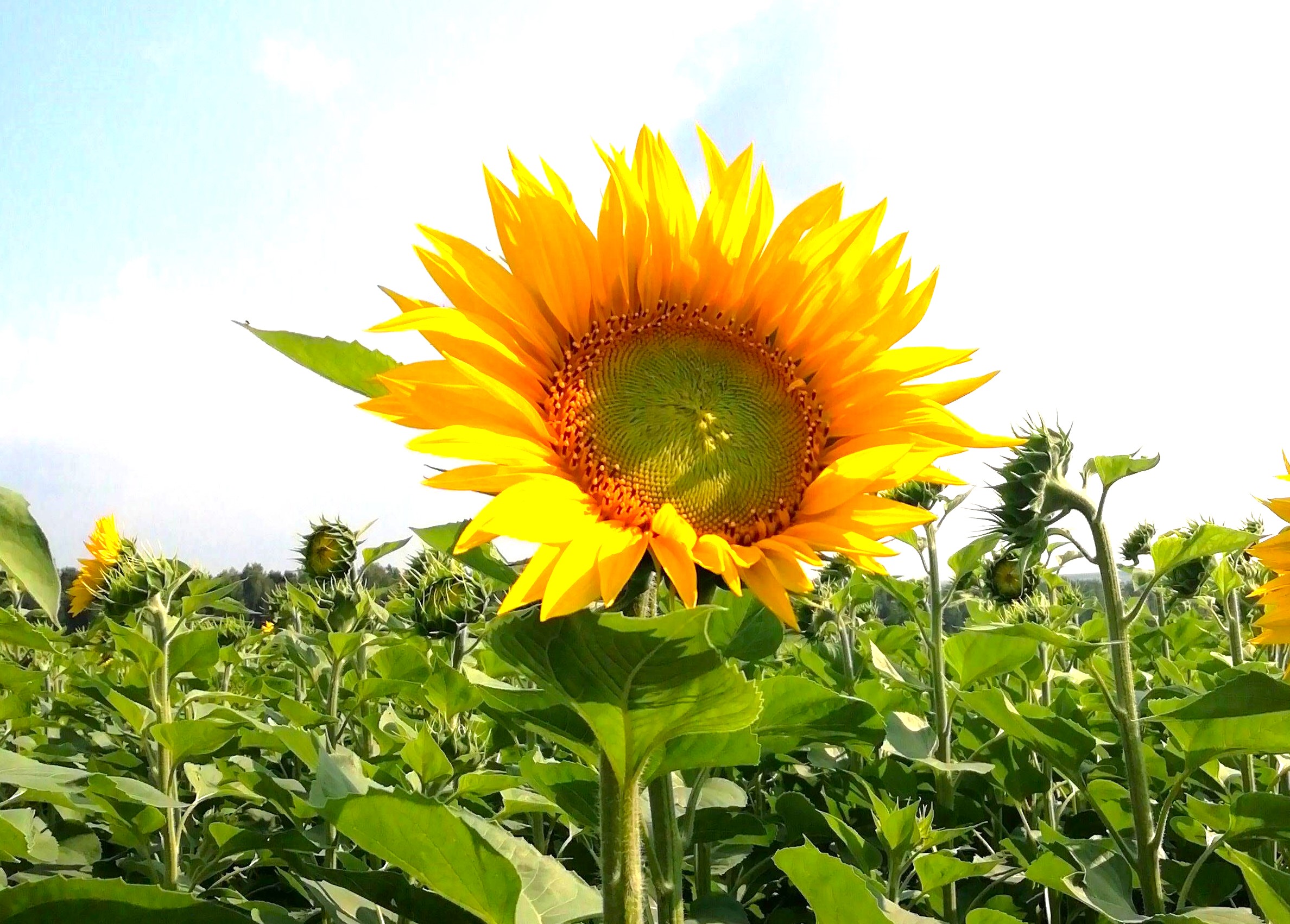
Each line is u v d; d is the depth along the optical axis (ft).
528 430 1.63
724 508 1.69
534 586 1.37
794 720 2.41
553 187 1.78
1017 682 4.12
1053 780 3.42
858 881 1.67
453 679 3.15
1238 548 2.56
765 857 2.98
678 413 1.71
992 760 3.02
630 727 1.43
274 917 2.20
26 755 3.44
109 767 3.38
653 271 1.85
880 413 1.77
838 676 3.89
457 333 1.61
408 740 3.06
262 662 6.33
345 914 2.01
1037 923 2.95
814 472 1.75
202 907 1.52
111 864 2.97
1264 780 3.17
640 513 1.62
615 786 1.50
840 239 1.87
